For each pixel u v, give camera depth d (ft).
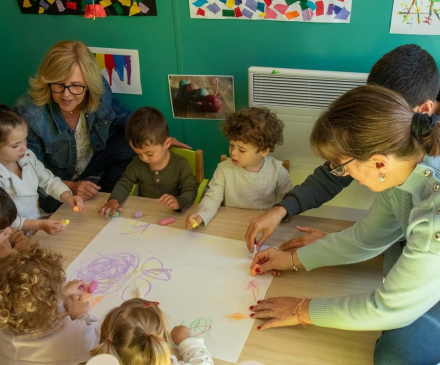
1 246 4.53
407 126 2.96
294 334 3.70
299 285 4.14
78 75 6.36
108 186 7.43
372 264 4.35
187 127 8.07
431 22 6.09
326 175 4.93
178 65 7.48
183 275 4.29
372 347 3.60
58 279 3.62
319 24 6.52
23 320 3.40
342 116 3.04
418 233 3.10
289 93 6.70
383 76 4.77
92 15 6.72
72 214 5.22
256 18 6.72
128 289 4.18
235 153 5.53
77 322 3.62
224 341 3.65
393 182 3.28
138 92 7.94
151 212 5.20
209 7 6.81
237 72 7.29
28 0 7.51
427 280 3.11
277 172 5.79
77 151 7.41
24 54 8.14
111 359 2.70
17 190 5.79
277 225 4.70
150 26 7.24
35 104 6.69
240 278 4.23
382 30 6.34
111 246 4.70
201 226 4.92
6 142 5.50
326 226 4.83
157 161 6.07
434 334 3.60
